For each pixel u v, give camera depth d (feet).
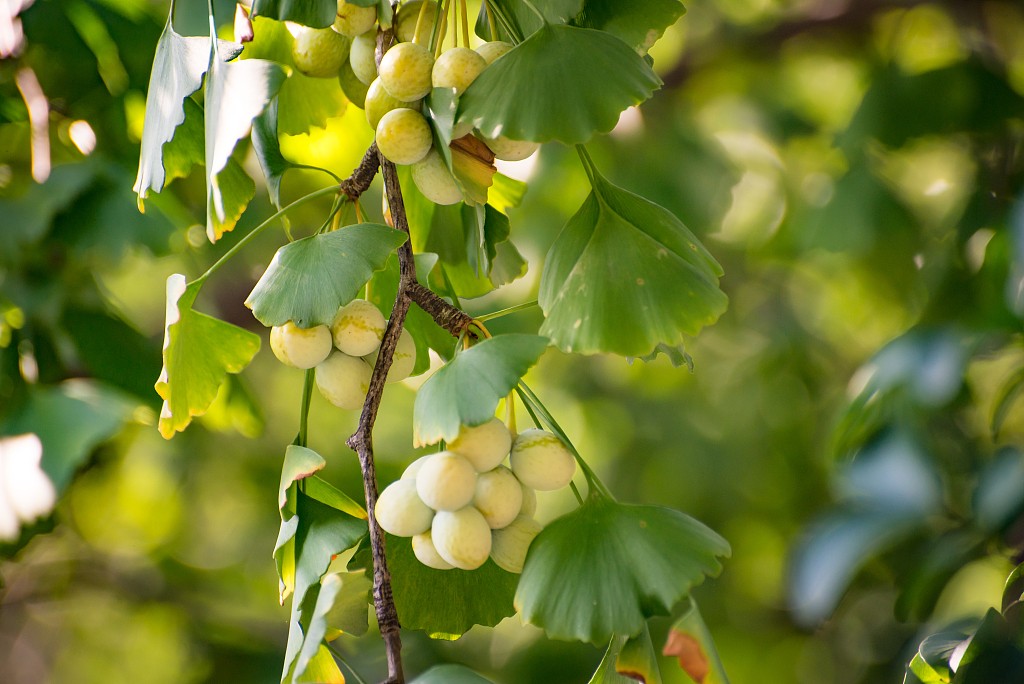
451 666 4.97
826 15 10.09
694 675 4.70
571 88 4.79
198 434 9.79
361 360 4.95
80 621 11.22
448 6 4.94
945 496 6.46
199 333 5.06
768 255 10.89
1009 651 5.16
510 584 5.03
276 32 5.30
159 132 5.02
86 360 6.24
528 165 8.75
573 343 4.81
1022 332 5.95
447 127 4.81
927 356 6.02
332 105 5.39
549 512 12.18
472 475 4.78
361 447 4.86
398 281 5.16
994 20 8.93
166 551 10.28
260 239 8.07
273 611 10.34
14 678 11.18
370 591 4.84
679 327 4.81
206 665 9.00
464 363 4.77
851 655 11.12
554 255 4.94
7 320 6.16
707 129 10.74
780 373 11.88
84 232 6.08
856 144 8.15
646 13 5.03
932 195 9.77
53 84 6.01
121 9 5.93
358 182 5.06
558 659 9.96
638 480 12.03
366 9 4.96
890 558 7.14
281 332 4.90
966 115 7.82
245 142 5.75
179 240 6.14
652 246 4.86
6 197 6.16
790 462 11.93
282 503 4.86
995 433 6.00
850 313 11.10
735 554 11.87
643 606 4.74
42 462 5.95
